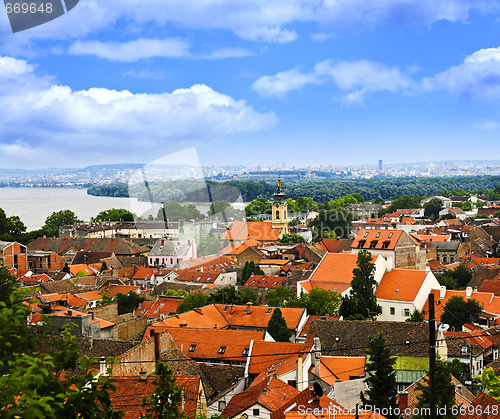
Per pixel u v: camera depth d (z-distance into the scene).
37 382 14.57
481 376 67.81
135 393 45.12
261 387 58.12
